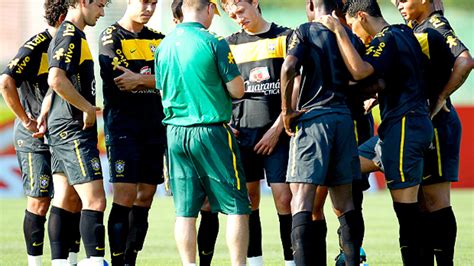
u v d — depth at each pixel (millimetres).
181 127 22312
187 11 22750
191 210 22688
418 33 23906
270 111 25750
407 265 23047
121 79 25094
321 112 21906
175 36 22375
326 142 21797
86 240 24094
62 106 24172
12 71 25219
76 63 23812
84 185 24094
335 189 22578
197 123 22094
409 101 22688
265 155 25641
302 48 21906
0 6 67625
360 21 23719
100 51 26062
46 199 26609
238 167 22469
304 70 22188
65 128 24141
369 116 27188
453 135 24547
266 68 25656
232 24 61344
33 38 25641
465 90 66500
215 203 22656
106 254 34031
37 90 25875
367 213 51781
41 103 25953
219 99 22203
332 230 42875
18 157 26672
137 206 26641
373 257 32531
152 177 26375
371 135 27469
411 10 24031
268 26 25953
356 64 21734
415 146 22562
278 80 25703
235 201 22375
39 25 68125
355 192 23828
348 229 22359
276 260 31812
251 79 25781
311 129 21875
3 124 64188
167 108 22562
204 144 22109
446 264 24672
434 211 24750
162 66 22484
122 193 25656
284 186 25547
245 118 25922
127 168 25609
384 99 23094
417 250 22938
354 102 24047
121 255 25484
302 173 21859
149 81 25203
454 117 24797
